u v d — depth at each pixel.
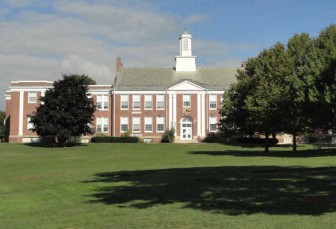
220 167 29.14
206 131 80.00
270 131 48.16
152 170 28.73
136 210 14.51
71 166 35.28
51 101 62.31
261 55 50.34
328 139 68.12
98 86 81.75
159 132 80.38
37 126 63.00
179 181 21.25
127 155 48.53
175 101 80.38
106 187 20.56
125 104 80.62
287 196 15.58
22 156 48.53
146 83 81.69
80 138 72.88
